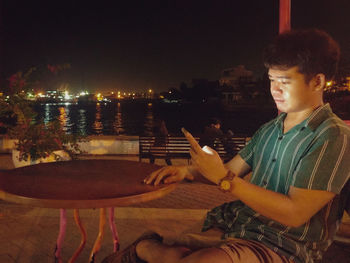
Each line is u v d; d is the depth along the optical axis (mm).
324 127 1571
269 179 1742
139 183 2039
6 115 5129
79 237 3658
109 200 1733
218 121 7629
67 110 144625
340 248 3465
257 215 1719
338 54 1609
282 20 6340
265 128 1963
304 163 1532
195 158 1539
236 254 1519
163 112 112438
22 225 3922
